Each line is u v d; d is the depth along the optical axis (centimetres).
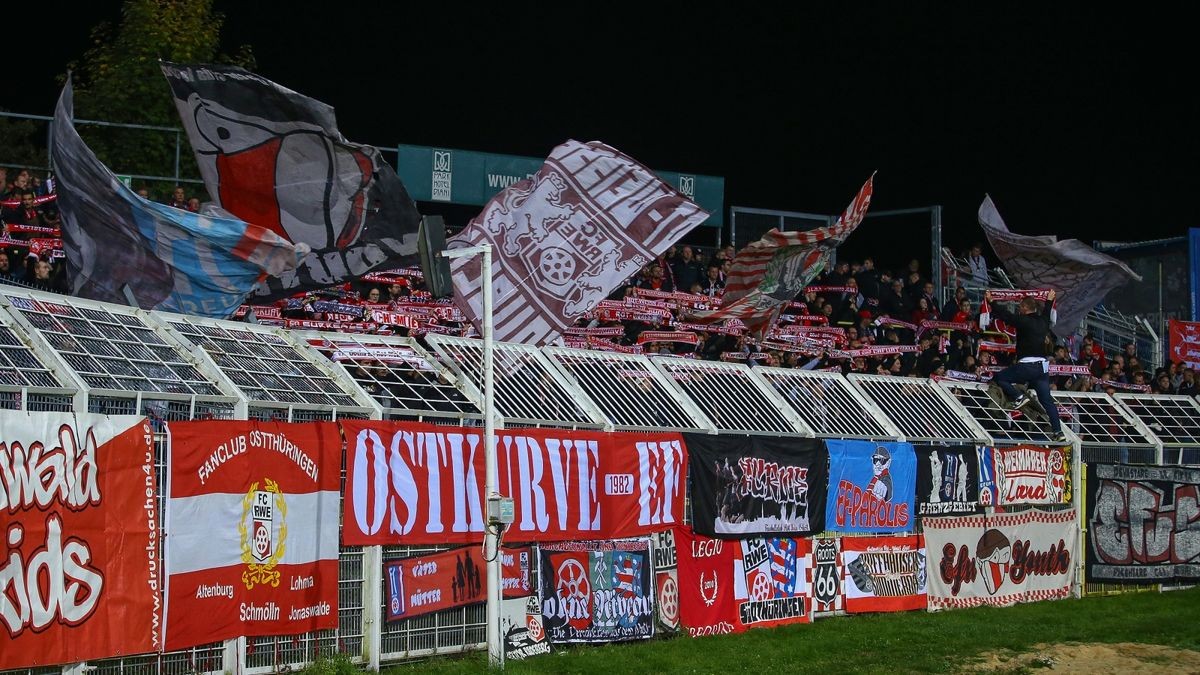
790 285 1912
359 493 1345
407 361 1524
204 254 1393
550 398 1614
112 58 2384
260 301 1566
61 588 1084
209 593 1205
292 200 1493
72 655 1088
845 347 2241
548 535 1507
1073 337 2897
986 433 2091
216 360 1331
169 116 2344
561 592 1520
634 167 1753
